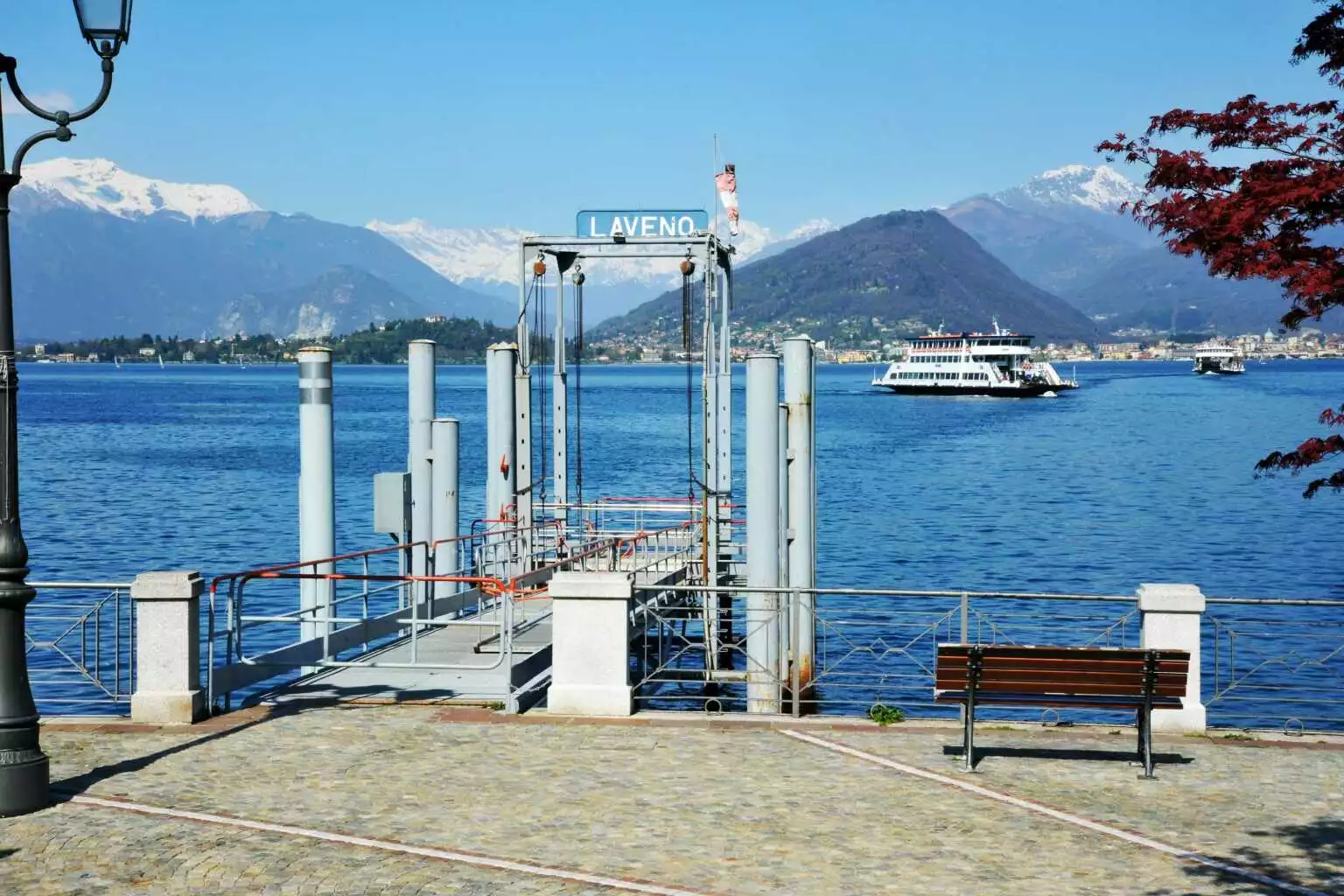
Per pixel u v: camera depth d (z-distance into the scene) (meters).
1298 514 62.22
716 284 25.89
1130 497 70.44
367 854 9.76
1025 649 12.09
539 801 11.11
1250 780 11.93
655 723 13.84
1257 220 12.23
